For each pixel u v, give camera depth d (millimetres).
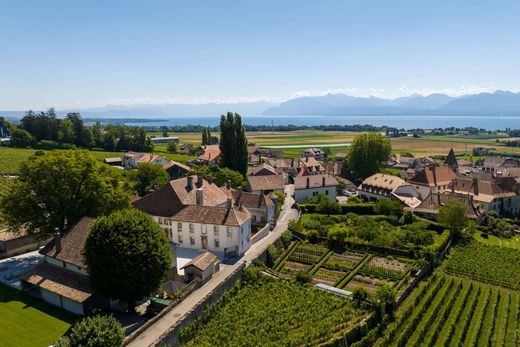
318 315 59469
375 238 91062
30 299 59094
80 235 63781
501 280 77062
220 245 80625
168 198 87812
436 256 83750
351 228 99250
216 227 80312
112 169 84812
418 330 58438
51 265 63031
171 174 149125
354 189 161500
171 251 61156
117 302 59156
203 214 82188
